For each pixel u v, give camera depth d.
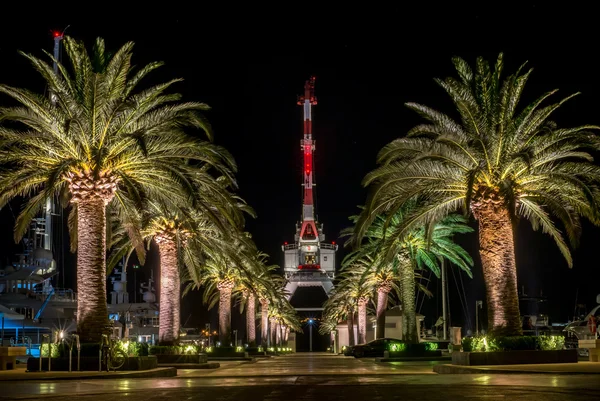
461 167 28.02
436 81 27.95
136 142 25.97
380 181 29.27
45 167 27.23
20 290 67.12
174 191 29.56
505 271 27.52
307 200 163.00
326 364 44.75
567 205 28.34
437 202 29.06
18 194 27.55
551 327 65.00
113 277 93.50
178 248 36.69
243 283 59.50
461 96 27.52
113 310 82.56
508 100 27.30
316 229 161.38
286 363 48.09
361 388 17.00
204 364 36.22
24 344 51.00
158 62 27.84
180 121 27.52
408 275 44.44
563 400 12.36
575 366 24.08
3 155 26.25
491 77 28.56
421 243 43.31
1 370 28.98
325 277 145.88
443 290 60.66
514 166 27.33
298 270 151.00
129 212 32.16
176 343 36.62
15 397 14.66
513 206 25.48
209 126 28.22
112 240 38.09
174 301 36.59
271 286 71.69
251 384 19.86
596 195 27.47
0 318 53.94
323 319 139.50
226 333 54.47
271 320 111.31
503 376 20.56
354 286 67.25
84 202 26.97
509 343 26.47
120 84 26.88
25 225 29.25
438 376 23.03
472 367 24.41
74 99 26.17
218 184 29.23
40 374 23.80
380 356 56.91
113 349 25.92
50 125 26.05
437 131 28.64
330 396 14.56
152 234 36.91
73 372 24.80
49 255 73.38
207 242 38.84
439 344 55.91
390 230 43.75
